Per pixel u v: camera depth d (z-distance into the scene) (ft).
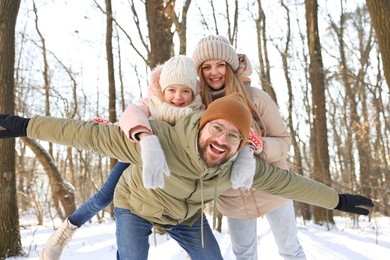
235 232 11.00
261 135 10.32
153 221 8.95
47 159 33.83
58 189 34.04
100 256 18.95
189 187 8.31
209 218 30.81
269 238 21.39
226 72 10.33
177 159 7.90
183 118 8.12
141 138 7.44
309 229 30.35
